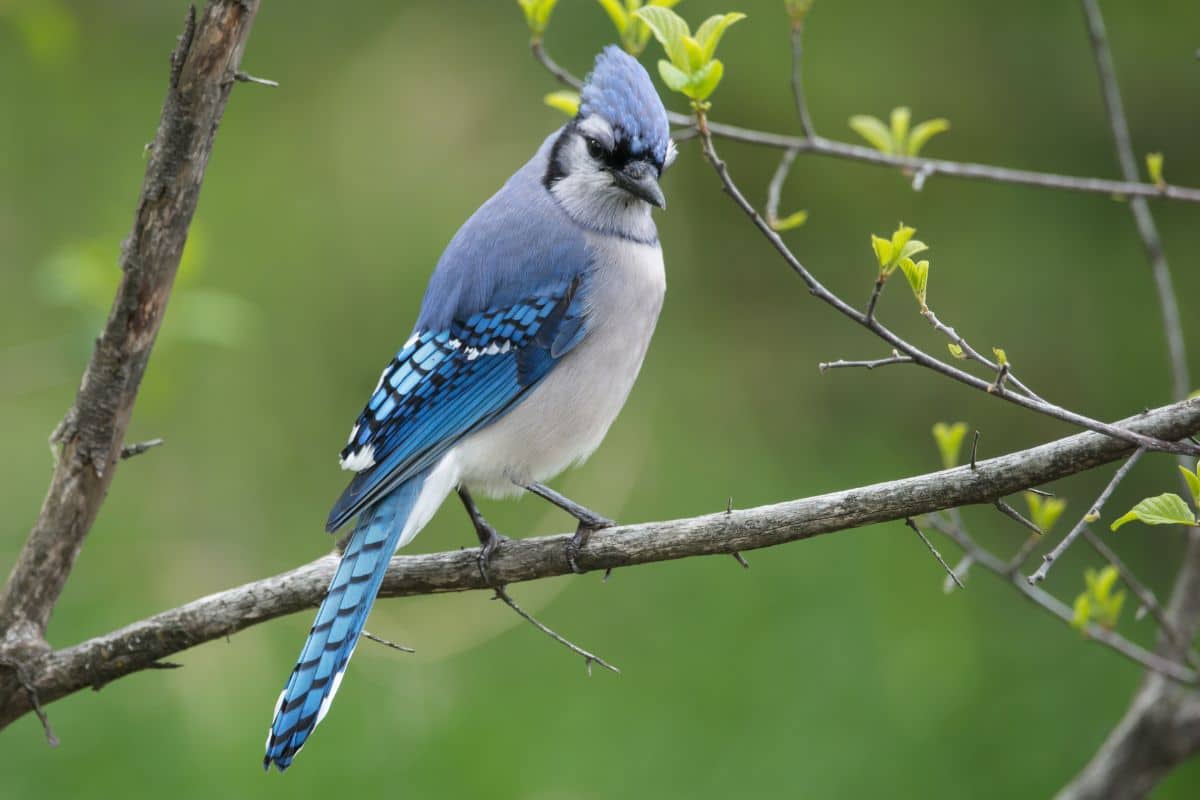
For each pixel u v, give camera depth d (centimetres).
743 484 1257
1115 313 1275
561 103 764
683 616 1180
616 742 1097
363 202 1380
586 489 1245
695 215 1363
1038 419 1283
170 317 888
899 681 1138
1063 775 1082
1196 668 711
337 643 600
